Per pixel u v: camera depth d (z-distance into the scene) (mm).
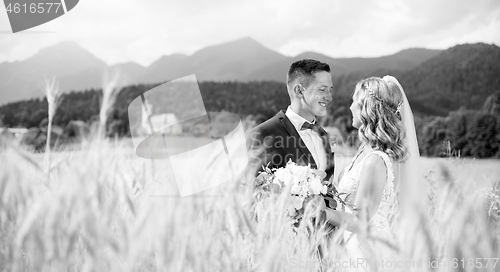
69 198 606
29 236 608
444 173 971
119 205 777
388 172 1898
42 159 698
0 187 629
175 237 698
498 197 1464
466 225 787
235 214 880
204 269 734
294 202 1544
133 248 637
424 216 841
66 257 610
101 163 644
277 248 833
